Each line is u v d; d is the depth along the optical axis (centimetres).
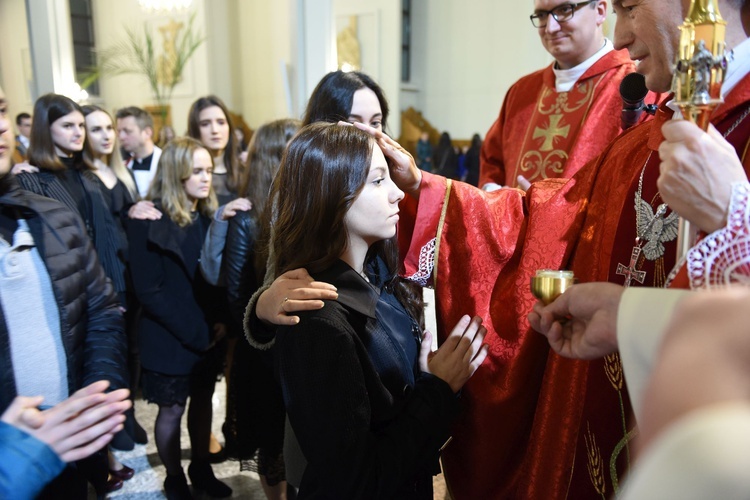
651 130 107
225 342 245
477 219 131
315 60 440
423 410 104
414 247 134
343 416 95
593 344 72
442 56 1174
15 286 116
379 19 1103
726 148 70
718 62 69
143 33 1073
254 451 198
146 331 230
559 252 122
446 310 134
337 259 110
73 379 126
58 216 133
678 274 74
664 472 29
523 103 248
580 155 216
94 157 310
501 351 126
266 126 201
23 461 88
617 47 98
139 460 268
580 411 113
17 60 967
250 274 195
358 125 122
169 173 233
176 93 1080
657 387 34
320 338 96
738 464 27
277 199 116
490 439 126
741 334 33
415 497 112
